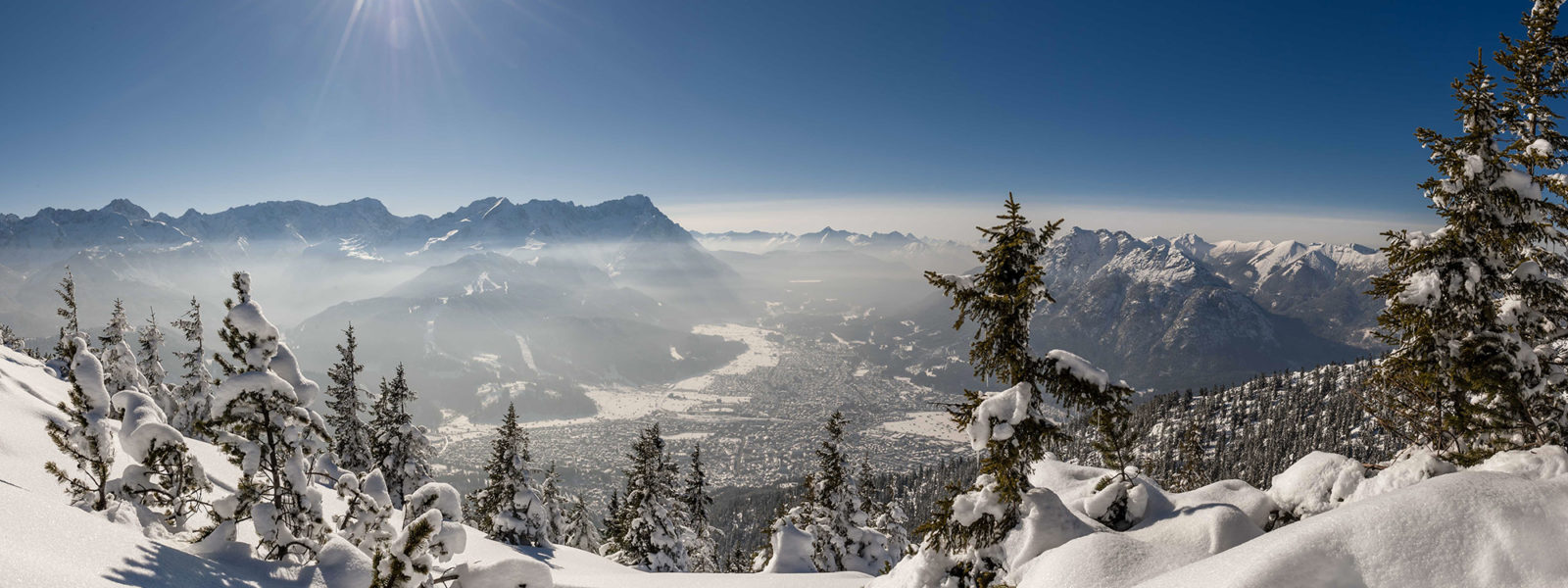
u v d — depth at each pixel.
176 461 14.48
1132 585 10.35
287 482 14.36
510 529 35.25
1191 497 13.66
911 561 14.09
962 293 12.59
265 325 14.70
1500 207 11.35
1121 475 13.87
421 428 40.75
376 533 15.84
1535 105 11.55
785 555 31.75
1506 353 11.39
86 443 13.45
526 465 37.34
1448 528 7.71
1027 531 12.67
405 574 10.44
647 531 40.09
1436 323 12.02
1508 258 12.21
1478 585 7.14
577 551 37.47
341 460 38.75
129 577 9.71
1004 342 12.61
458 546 12.70
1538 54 11.56
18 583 7.65
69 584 8.30
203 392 35.59
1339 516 8.41
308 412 15.00
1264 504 12.98
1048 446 12.98
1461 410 12.06
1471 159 11.21
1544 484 8.18
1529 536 7.37
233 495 14.04
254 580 12.42
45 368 32.34
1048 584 11.16
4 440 15.85
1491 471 8.84
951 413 13.04
